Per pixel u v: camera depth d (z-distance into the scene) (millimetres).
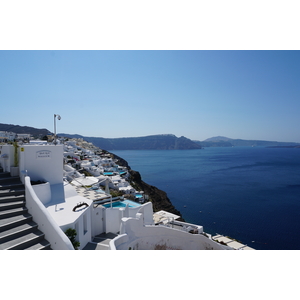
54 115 16547
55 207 13422
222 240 22250
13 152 12305
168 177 124375
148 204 21422
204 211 61844
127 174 72625
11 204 9547
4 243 7809
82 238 13508
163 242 11328
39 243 8398
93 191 26250
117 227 17859
